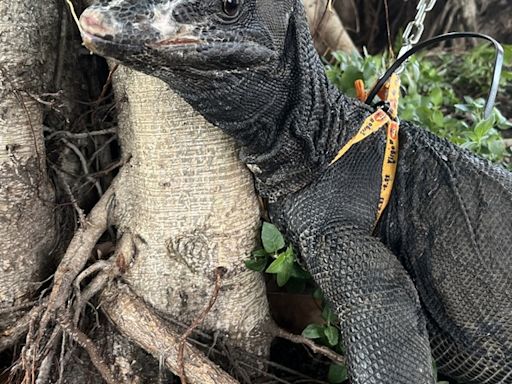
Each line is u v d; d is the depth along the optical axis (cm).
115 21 26
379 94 42
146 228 37
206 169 36
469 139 49
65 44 39
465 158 38
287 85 34
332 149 36
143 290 37
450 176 38
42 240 38
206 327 38
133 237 38
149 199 36
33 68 36
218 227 36
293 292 43
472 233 37
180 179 36
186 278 37
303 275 40
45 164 38
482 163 39
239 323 39
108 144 42
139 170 37
